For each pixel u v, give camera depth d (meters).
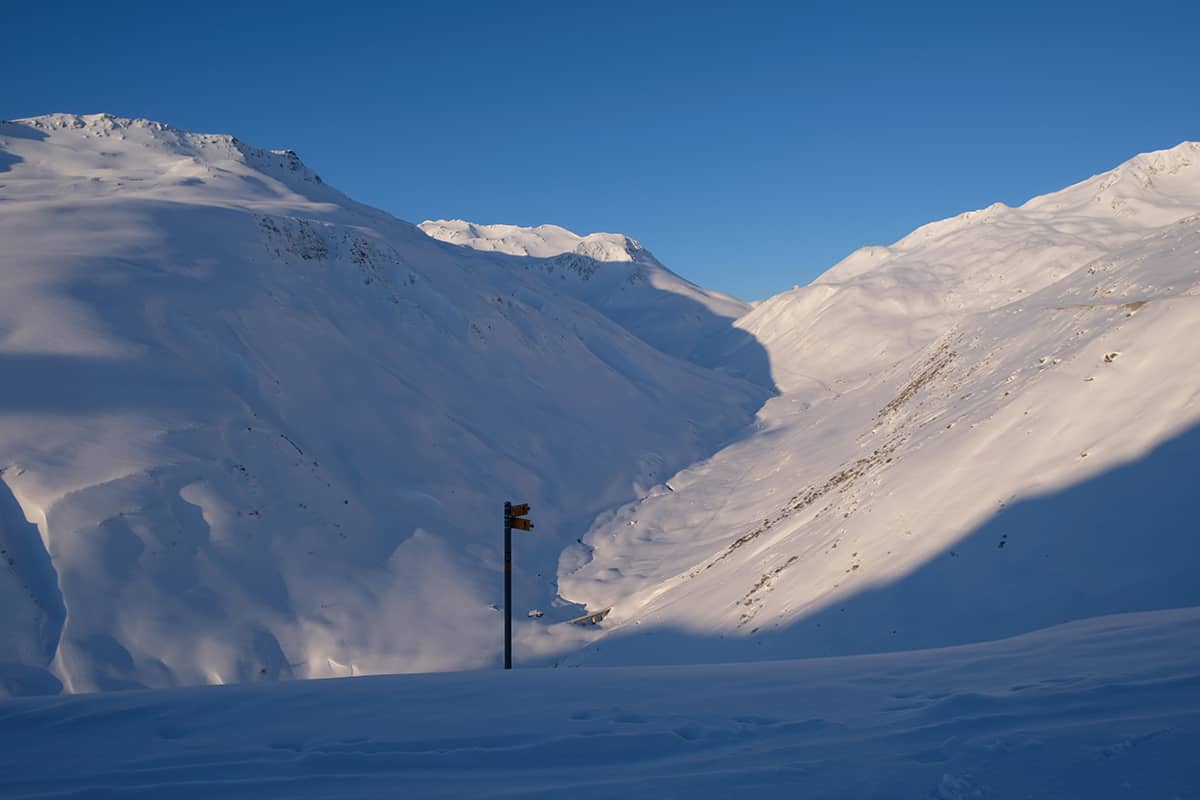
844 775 4.20
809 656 17.48
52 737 6.03
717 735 5.22
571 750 5.06
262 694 7.02
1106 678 5.45
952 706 5.19
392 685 7.23
